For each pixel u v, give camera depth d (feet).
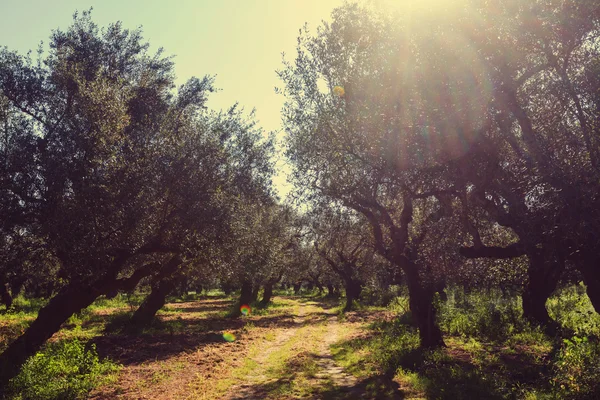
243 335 74.33
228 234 50.55
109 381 39.86
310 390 36.01
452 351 49.26
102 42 64.54
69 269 43.86
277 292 306.55
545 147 29.89
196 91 69.87
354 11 41.37
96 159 43.65
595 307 37.81
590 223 27.09
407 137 35.27
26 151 46.57
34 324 47.19
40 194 45.93
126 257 48.26
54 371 38.78
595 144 28.50
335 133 44.34
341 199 48.42
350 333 74.95
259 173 66.28
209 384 38.88
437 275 43.04
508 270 46.09
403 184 39.58
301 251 149.18
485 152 32.81
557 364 34.32
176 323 87.30
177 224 47.65
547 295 65.00
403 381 37.52
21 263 47.26
